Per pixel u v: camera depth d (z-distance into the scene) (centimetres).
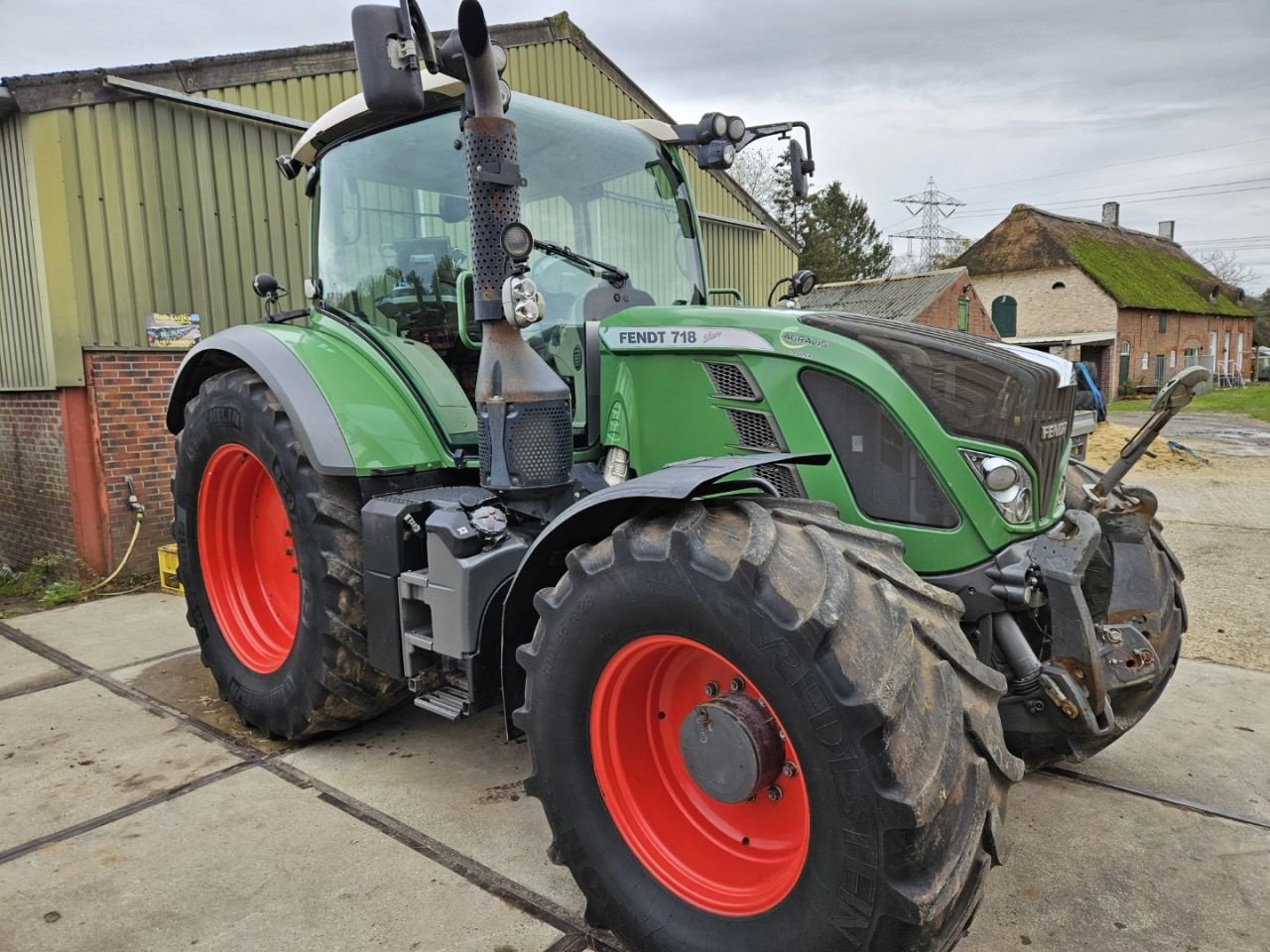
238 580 362
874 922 166
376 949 216
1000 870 248
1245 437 1518
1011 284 3544
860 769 164
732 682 202
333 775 307
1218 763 311
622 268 325
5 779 307
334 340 327
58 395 596
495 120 242
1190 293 3894
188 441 354
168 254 623
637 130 344
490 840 264
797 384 245
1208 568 585
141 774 311
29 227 581
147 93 597
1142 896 235
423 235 318
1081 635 220
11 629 499
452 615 255
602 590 201
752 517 195
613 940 218
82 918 229
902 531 234
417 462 295
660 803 218
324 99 711
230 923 226
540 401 256
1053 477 241
